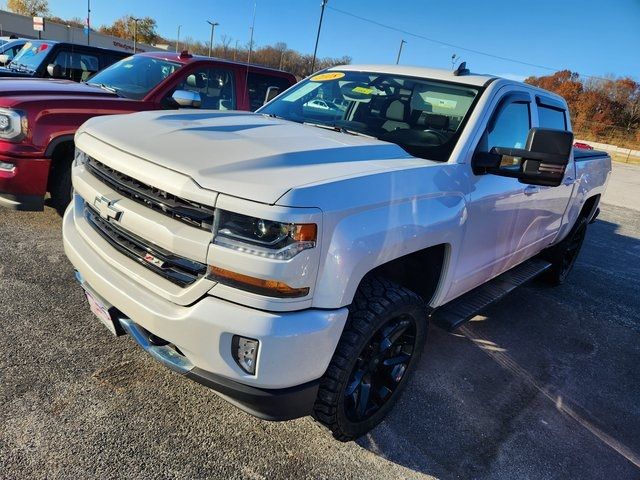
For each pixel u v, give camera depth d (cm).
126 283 215
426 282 281
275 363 186
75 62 853
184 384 273
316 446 245
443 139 284
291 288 182
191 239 187
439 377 327
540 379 348
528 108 357
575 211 481
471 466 251
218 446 234
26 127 402
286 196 178
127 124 254
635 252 775
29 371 266
